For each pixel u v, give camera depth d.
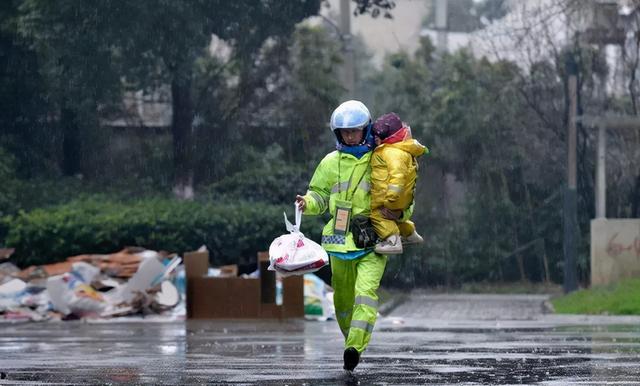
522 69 71.31
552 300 53.97
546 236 72.56
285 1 66.69
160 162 68.00
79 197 63.91
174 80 66.31
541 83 71.06
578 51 69.19
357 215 17.72
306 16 67.44
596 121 59.66
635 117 59.78
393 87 73.31
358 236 17.58
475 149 71.94
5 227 59.75
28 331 31.78
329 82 68.25
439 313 49.06
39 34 63.00
